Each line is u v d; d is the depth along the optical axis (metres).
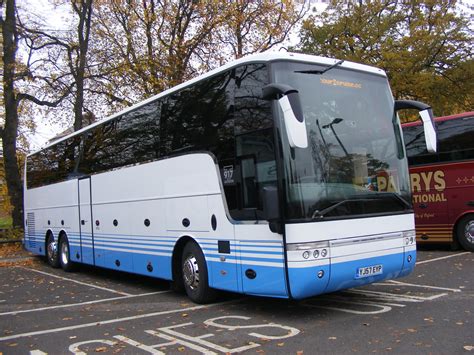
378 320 6.45
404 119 24.86
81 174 12.38
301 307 7.48
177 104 8.61
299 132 5.54
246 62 7.02
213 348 5.59
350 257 6.39
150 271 9.31
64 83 21.89
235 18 23.16
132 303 8.59
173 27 23.34
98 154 11.54
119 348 5.79
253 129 6.73
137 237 9.76
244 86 7.00
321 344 5.50
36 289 10.74
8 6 21.25
